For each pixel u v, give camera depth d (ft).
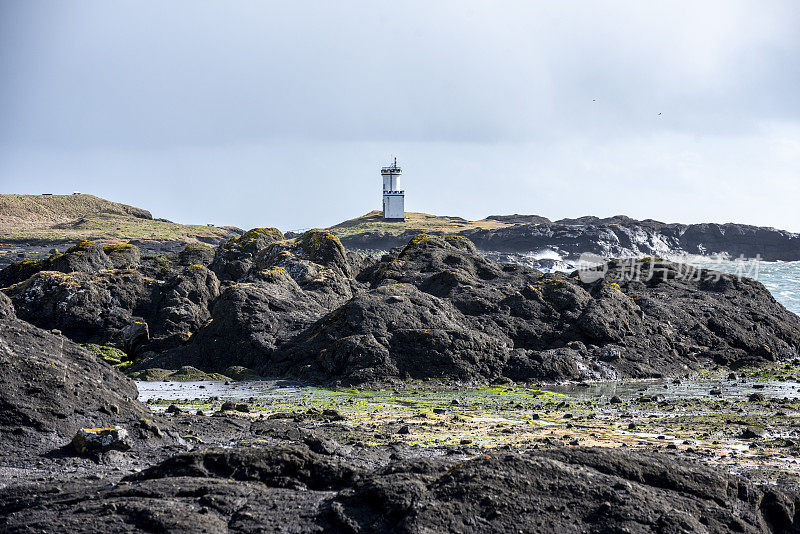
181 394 248.11
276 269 380.17
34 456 121.80
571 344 317.01
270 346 313.53
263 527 83.92
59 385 142.92
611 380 298.97
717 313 366.02
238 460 99.91
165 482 94.79
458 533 82.84
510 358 300.61
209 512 86.84
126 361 341.00
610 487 91.91
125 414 145.18
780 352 356.38
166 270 443.73
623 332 329.72
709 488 97.04
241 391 259.80
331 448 123.95
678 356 330.34
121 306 374.84
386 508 86.02
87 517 85.05
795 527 97.96
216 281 399.65
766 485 104.63
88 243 443.32
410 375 283.79
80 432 124.98
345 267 444.96
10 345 151.53
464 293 355.97
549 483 91.20
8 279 433.07
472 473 91.45
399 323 303.89
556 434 168.25
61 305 360.89
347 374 279.49
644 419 197.67
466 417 200.75
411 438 158.30
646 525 86.17
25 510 90.02
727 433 173.06
